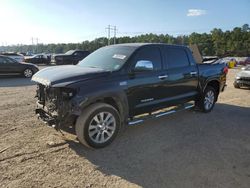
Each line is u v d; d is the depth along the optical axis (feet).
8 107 22.02
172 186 10.32
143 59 15.83
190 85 19.57
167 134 16.25
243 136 16.25
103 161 12.31
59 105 12.78
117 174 11.16
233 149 14.12
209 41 332.60
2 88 33.76
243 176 11.21
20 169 11.27
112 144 14.38
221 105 25.34
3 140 14.40
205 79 20.86
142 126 17.70
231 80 49.65
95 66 15.64
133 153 13.30
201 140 15.38
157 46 17.07
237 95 31.40
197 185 10.42
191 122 18.97
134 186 10.30
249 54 279.08
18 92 30.30
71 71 14.02
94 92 12.95
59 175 10.91
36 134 15.44
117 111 14.17
